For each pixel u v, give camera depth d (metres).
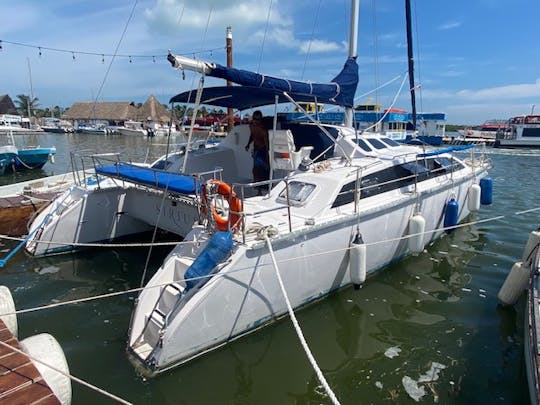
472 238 7.39
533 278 4.11
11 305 3.48
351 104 6.05
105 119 61.06
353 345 4.16
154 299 4.06
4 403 2.16
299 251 4.33
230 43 11.60
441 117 29.55
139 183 5.38
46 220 6.50
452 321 4.60
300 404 3.37
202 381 3.56
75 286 5.56
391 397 3.44
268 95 5.51
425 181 6.52
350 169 5.49
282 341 4.16
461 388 3.54
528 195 12.12
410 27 8.56
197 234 4.48
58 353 2.82
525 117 37.19
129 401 3.34
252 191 6.48
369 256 5.32
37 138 41.75
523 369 3.75
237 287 3.85
